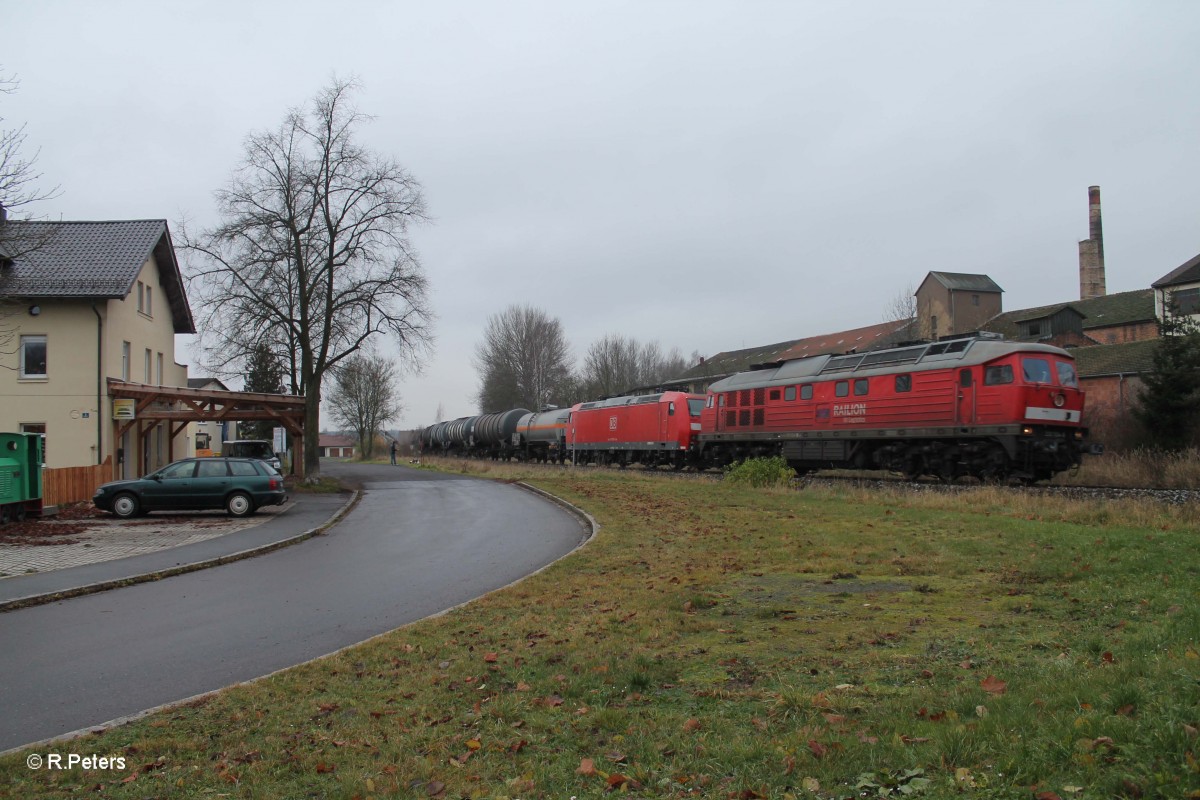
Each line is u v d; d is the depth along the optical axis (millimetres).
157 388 30266
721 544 14188
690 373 79750
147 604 11320
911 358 25719
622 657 7453
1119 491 19406
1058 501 17188
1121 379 35781
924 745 4797
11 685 7613
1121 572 10273
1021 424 22172
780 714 5711
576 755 5312
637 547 14211
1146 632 7078
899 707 5574
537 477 34500
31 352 28719
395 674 7410
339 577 13258
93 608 11086
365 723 6168
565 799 4645
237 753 5711
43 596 11500
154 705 7035
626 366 82000
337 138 34344
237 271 33844
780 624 8555
